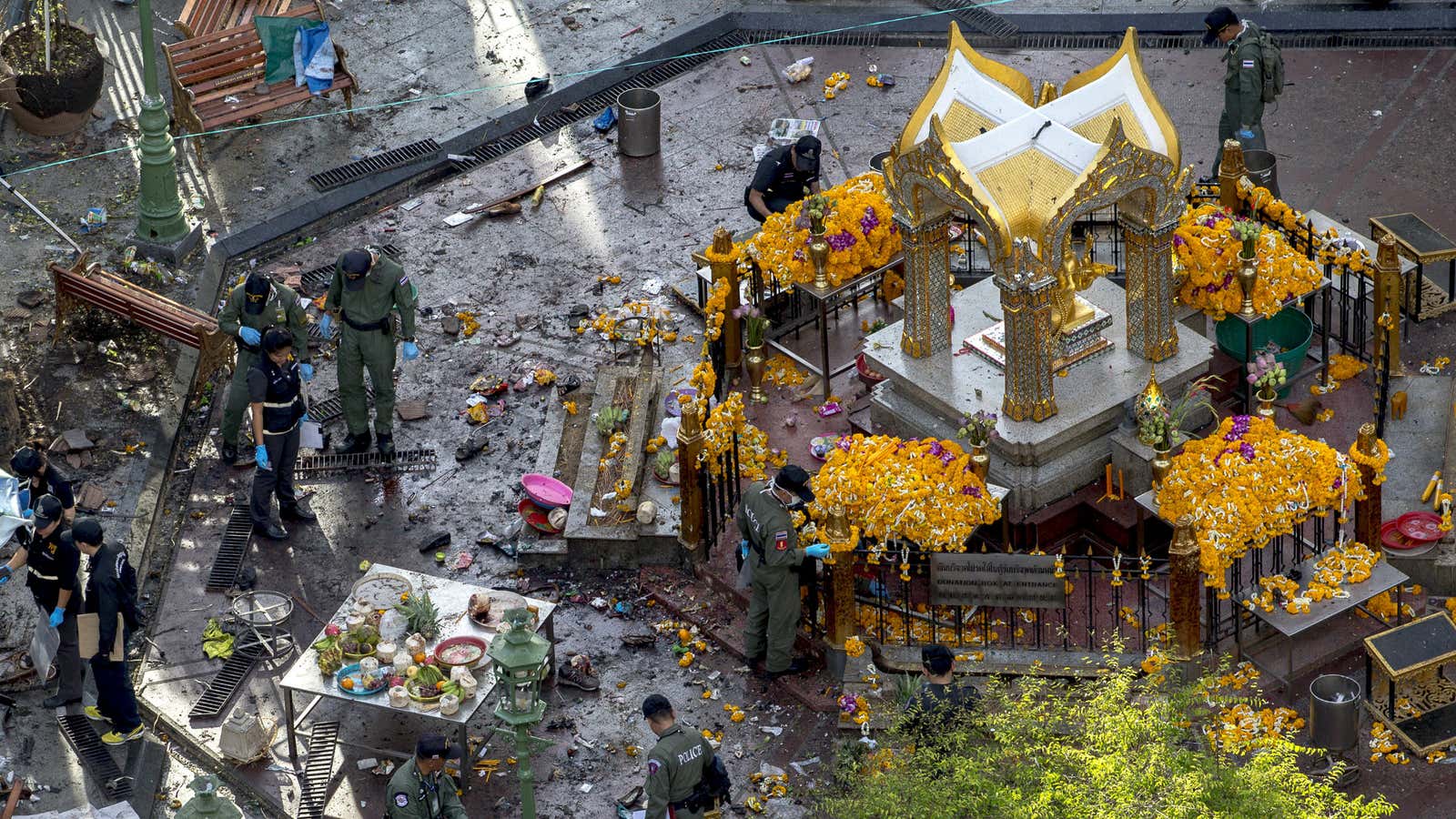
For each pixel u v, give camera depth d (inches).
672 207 1605.6
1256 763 967.0
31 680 1187.3
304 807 1108.5
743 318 1368.1
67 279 1437.0
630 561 1267.2
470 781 1122.0
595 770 1125.7
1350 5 1782.7
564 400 1403.8
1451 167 1584.6
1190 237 1277.1
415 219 1604.3
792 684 1171.3
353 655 1133.1
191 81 1658.5
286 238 1594.5
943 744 1013.2
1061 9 1817.2
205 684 1195.3
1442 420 1291.8
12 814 1094.4
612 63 1777.8
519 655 1004.6
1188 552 1091.3
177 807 1115.9
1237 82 1509.6
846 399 1347.2
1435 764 1087.6
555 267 1544.0
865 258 1333.7
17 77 1633.9
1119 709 1013.2
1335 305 1411.2
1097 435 1218.6
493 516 1316.4
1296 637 1160.2
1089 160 1144.2
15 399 1391.5
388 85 1759.4
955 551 1147.3
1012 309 1163.3
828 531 1127.0
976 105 1228.5
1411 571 1184.2
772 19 1830.7
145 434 1375.5
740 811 1094.4
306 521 1315.2
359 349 1321.4
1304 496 1128.2
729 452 1256.2
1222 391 1316.4
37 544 1127.0
